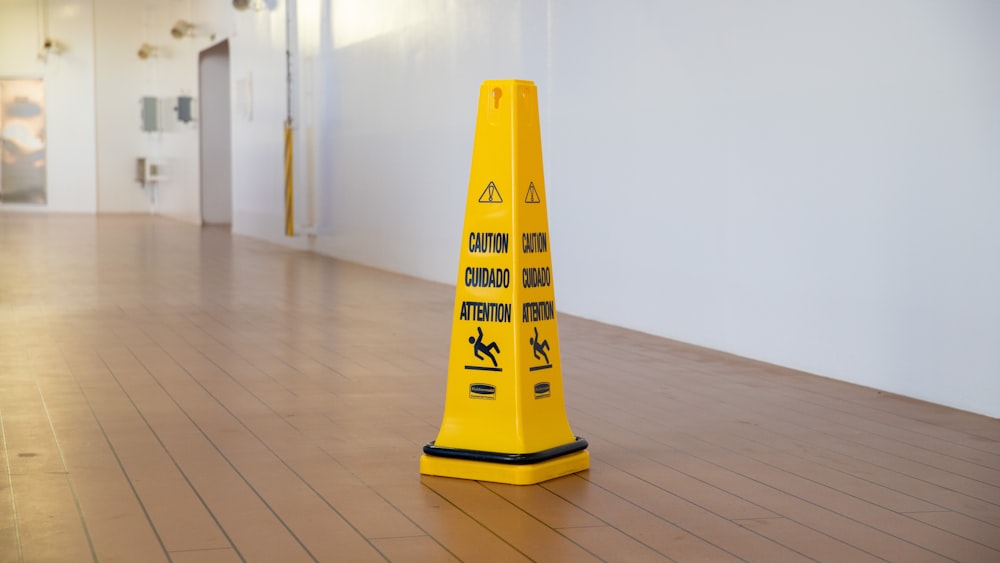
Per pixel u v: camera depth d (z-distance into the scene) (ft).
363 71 36.99
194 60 60.39
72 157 71.72
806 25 17.52
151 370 17.60
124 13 71.46
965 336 15.06
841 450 13.01
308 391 16.11
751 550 9.35
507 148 11.60
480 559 9.00
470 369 11.70
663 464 12.27
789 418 14.69
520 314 11.53
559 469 11.66
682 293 21.03
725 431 13.92
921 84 15.47
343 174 39.19
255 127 48.93
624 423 14.34
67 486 10.96
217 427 13.69
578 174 24.44
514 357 11.51
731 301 19.66
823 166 17.33
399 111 34.17
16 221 60.18
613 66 22.86
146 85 71.67
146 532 9.55
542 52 25.66
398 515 10.18
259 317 24.23
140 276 32.68
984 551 9.43
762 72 18.56
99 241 46.55
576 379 17.37
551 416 11.96
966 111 14.79
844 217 16.97
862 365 16.83
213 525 9.78
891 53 15.93
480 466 11.42
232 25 52.21
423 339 21.31
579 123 24.27
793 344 18.21
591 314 24.27
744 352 19.40
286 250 43.34
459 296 11.75
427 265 32.68
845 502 10.87
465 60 29.60
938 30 15.14
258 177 48.83
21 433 13.23
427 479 11.47
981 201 14.65
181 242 46.75
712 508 10.58
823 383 17.07
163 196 69.82
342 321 23.73
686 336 21.01
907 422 14.47
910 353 15.96
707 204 20.15
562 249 25.29
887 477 11.84
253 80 49.01
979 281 14.78
